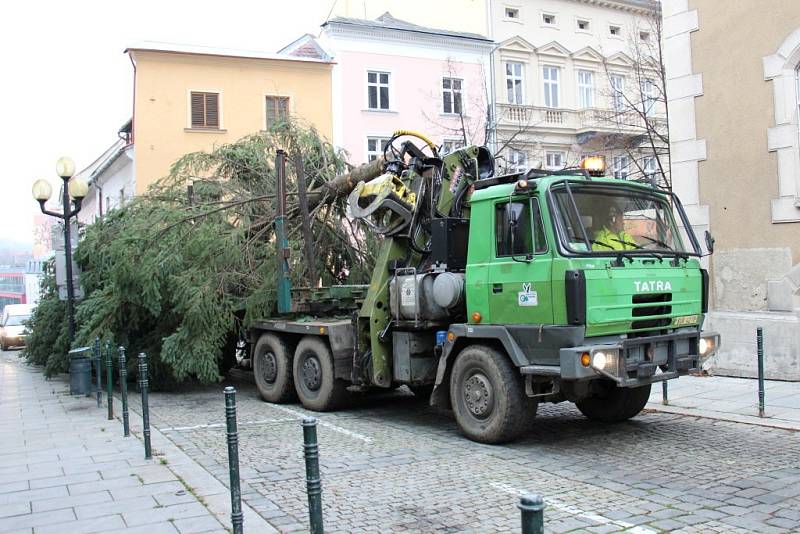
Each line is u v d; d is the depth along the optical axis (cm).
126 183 2825
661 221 809
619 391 865
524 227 748
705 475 630
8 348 2778
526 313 737
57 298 1548
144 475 671
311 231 1188
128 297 1191
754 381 1112
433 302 866
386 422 936
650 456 707
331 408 1030
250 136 1391
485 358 769
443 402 848
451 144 2684
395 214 949
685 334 772
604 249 734
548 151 3141
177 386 1342
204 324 1152
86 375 1223
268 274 1185
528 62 3238
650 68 2648
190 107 2705
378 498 584
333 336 993
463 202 921
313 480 391
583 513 531
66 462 730
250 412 1041
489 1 3162
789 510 528
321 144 1388
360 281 1303
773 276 1128
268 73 2825
